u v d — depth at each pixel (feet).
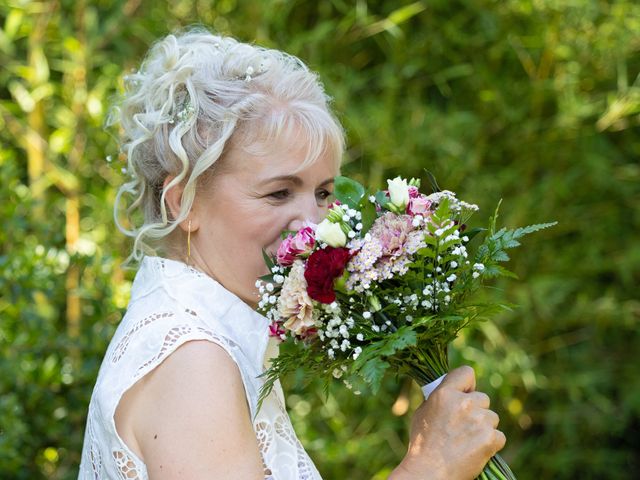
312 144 4.47
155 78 4.75
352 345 4.41
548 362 11.21
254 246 4.51
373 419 10.37
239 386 4.06
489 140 11.00
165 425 3.94
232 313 4.49
